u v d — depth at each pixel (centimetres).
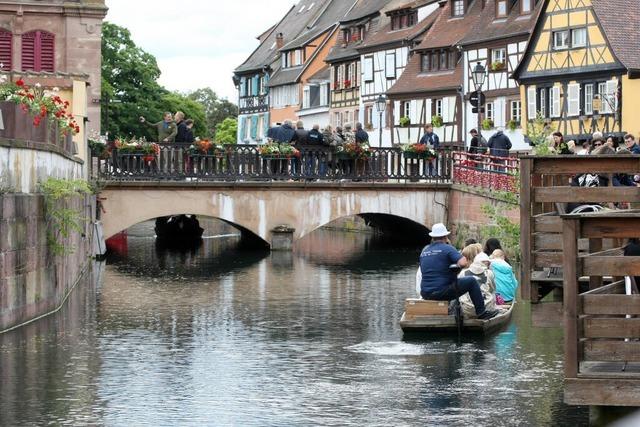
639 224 1182
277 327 2244
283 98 10312
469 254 2269
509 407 1534
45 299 2284
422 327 2156
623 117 5512
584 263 1201
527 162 1531
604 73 5606
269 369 1802
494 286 2211
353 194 4253
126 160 3969
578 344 1208
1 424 1431
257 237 4491
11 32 4381
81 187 2394
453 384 1684
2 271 1970
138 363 1834
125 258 3928
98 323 2239
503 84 6469
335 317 2391
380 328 2227
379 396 1603
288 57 10219
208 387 1661
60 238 2395
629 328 1203
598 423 1444
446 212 4375
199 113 11875
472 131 4347
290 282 3138
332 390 1647
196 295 2775
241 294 2809
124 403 1552
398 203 4319
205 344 2033
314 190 4206
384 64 7988
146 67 8944
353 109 8556
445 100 7062
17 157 2003
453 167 4375
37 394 1597
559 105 5881
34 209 2130
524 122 6112
